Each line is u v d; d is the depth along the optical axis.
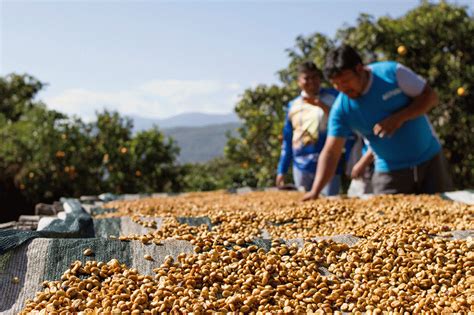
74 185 9.30
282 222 3.53
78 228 3.20
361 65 4.07
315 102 5.18
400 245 2.69
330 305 2.29
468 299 2.18
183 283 2.35
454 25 7.91
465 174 7.89
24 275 2.34
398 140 4.35
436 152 4.51
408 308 2.20
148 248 2.61
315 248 2.67
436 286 2.38
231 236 2.81
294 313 2.18
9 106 14.81
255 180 9.26
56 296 2.19
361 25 8.06
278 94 9.30
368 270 2.50
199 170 11.11
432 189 4.52
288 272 2.47
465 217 3.31
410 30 7.97
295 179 5.87
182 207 4.39
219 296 2.29
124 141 10.01
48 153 9.12
